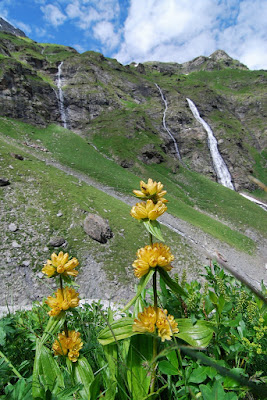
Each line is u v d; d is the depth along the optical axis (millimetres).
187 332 1744
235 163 73812
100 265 21172
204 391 1364
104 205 31797
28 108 59812
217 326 2027
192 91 108625
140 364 1776
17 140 48875
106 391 1702
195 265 26406
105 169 51625
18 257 18531
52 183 30219
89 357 2408
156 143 69000
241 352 2074
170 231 32344
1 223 20906
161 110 87312
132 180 50812
